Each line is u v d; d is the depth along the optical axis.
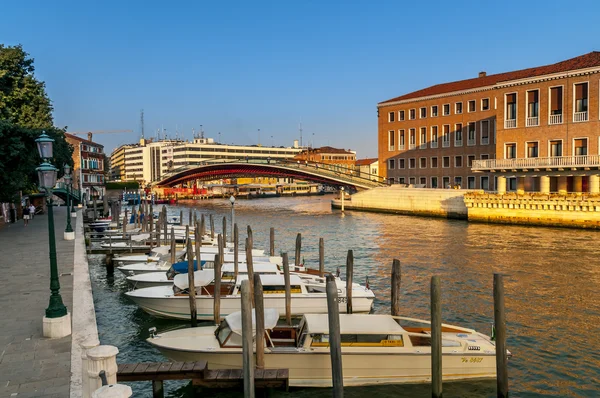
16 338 9.41
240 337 11.48
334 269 25.05
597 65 38.34
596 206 36.59
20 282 14.38
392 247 31.42
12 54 35.31
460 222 45.19
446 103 59.06
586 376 11.72
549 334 14.38
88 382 6.55
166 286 17.80
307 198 113.62
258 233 41.50
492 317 16.11
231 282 16.72
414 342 11.36
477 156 55.88
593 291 19.02
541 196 39.38
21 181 28.12
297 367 11.02
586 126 39.44
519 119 43.78
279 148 165.75
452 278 21.70
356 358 10.95
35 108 37.56
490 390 11.10
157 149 154.75
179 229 36.56
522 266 23.86
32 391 7.20
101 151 98.12
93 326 10.04
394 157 65.81
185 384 11.34
